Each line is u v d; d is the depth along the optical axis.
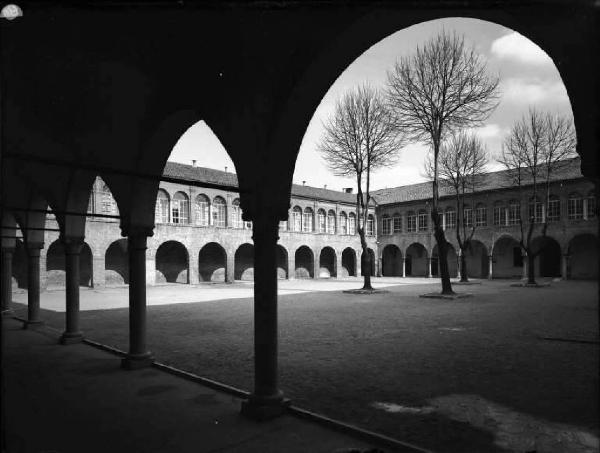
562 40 3.54
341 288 32.59
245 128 6.15
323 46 5.32
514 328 13.73
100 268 31.97
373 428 5.79
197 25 5.88
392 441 5.20
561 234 37.56
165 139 8.20
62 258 32.12
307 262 48.34
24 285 29.77
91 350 10.73
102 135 8.93
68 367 9.02
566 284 33.25
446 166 34.91
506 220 41.19
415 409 6.52
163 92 7.57
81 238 11.49
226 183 39.31
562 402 6.79
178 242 37.16
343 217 50.31
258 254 6.14
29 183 12.80
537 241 42.56
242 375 8.45
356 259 51.03
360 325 14.74
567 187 37.22
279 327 14.38
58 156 9.73
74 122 8.70
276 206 6.05
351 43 5.29
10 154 6.20
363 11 4.80
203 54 6.60
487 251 42.53
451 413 6.35
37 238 14.19
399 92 24.22
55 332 13.45
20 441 5.31
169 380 8.05
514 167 36.03
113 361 9.55
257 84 6.04
